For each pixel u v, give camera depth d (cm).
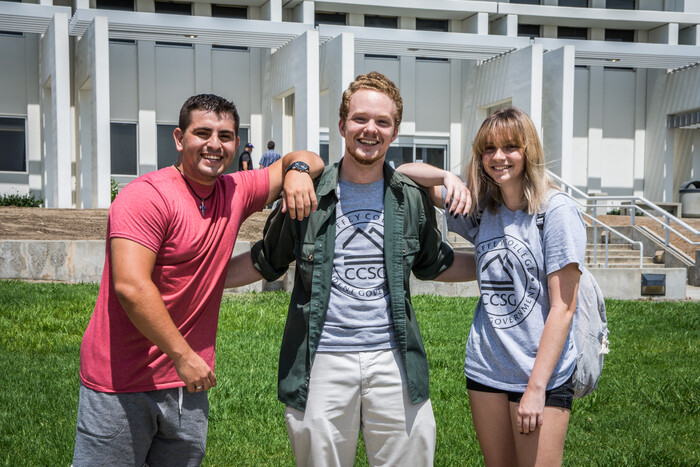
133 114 2134
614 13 2273
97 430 259
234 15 2192
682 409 521
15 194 2084
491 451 291
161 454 276
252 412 489
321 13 2256
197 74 2169
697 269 1426
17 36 2086
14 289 913
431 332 776
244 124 2209
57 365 592
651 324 880
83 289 936
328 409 274
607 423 487
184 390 267
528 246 282
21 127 2105
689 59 2147
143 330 243
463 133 2320
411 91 2302
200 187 267
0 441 423
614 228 1580
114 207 250
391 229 279
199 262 264
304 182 268
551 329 271
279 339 711
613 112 2439
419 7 2155
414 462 281
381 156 276
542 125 2050
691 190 2008
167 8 2144
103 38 1683
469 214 303
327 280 275
